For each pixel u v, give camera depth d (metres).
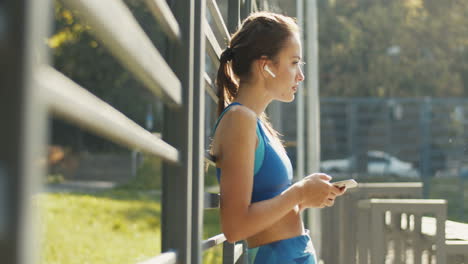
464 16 18.55
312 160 4.08
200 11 1.19
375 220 2.74
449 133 14.92
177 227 1.07
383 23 18.42
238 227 1.32
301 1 4.09
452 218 2.99
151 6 0.78
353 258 3.32
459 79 18.62
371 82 18.44
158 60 0.72
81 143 15.99
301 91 4.24
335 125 14.54
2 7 0.28
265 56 1.54
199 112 1.18
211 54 1.62
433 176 14.57
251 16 1.61
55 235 7.26
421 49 18.62
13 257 0.27
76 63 15.01
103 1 0.46
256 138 1.45
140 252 7.09
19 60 0.28
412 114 14.79
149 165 13.51
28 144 0.28
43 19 0.29
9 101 0.28
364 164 14.48
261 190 1.45
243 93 1.56
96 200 9.93
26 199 0.28
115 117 0.51
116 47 0.52
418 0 18.48
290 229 1.51
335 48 18.38
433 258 2.54
